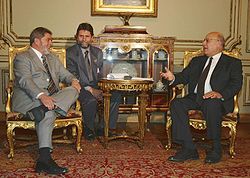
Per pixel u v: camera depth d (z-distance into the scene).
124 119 3.65
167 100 3.27
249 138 2.99
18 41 3.52
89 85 2.91
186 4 3.62
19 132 3.09
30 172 2.05
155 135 3.07
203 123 2.36
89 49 2.99
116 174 2.03
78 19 3.54
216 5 3.65
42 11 3.51
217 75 2.45
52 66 2.42
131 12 3.56
